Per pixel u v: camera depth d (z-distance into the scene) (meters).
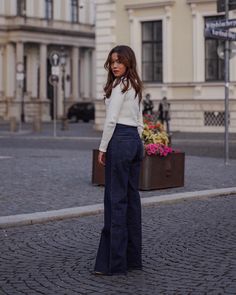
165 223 9.95
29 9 65.19
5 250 8.15
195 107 33.62
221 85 32.78
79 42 70.25
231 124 32.78
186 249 8.15
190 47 33.50
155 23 34.62
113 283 6.57
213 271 7.04
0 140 32.81
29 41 65.06
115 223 6.78
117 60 6.84
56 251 8.08
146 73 34.97
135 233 7.03
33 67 67.19
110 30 35.72
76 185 13.98
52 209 10.91
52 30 66.81
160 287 6.43
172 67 34.06
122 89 6.78
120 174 6.76
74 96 70.25
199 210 11.19
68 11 69.12
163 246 8.32
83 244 8.47
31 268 7.23
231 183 14.38
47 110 66.69
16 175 15.79
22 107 62.44
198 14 33.16
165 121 33.47
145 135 13.42
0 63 64.88
